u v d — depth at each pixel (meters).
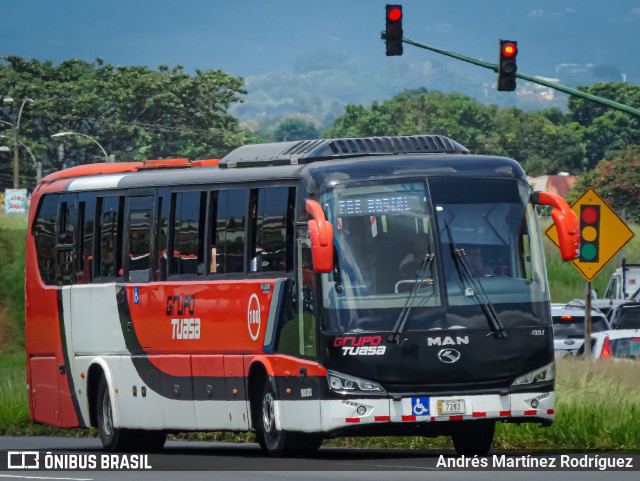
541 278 35.22
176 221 40.53
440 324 34.31
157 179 41.41
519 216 35.44
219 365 38.50
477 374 34.31
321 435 35.91
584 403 41.28
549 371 34.84
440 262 34.62
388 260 34.66
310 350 34.84
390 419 34.00
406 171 35.28
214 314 38.69
